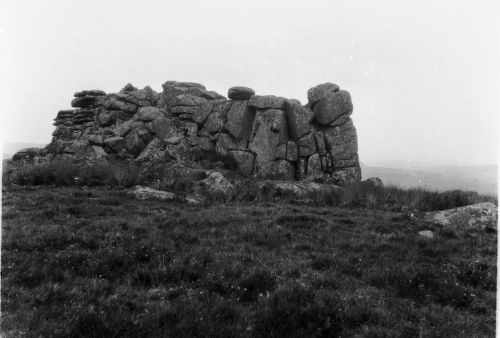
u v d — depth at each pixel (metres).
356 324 5.61
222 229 11.68
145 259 7.93
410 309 6.16
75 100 38.53
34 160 28.73
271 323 5.22
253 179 26.55
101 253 7.78
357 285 7.27
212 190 20.58
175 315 5.30
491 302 6.47
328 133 31.86
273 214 15.39
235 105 32.53
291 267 7.97
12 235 8.66
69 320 4.91
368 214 16.92
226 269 7.39
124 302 5.69
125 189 19.69
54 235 8.87
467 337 5.20
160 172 23.94
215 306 5.64
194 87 37.78
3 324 4.67
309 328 5.17
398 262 8.77
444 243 10.88
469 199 18.91
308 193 22.14
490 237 12.23
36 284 6.16
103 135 32.62
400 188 23.16
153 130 31.81
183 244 9.38
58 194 16.34
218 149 31.52
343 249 10.09
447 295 6.70
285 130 31.00
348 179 30.05
